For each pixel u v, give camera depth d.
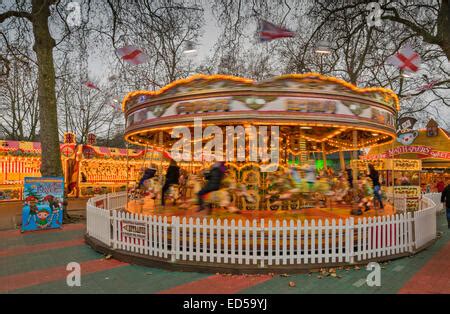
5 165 20.64
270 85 6.95
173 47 16.64
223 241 6.34
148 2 13.20
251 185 9.59
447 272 6.05
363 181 9.82
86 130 35.72
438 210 17.38
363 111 7.59
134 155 27.12
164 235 6.44
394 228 7.14
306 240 6.08
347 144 12.00
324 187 8.74
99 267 6.42
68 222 12.20
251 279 5.58
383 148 29.89
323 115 7.11
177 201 11.33
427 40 13.57
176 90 7.47
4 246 8.41
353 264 6.21
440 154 25.62
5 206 18.52
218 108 7.07
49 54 12.27
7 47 11.62
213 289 5.12
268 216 8.50
